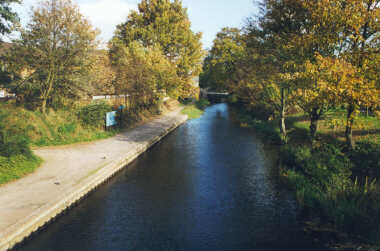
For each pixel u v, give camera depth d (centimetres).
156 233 849
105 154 1538
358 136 1653
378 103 1176
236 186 1248
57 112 1909
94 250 750
